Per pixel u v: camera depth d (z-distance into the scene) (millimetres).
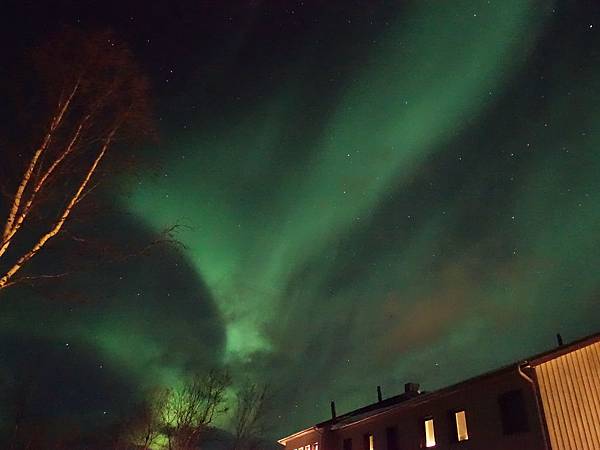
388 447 21719
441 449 18203
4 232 7859
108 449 24625
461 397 17875
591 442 14344
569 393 14844
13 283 8117
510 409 15633
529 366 14867
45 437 25344
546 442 13898
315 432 28750
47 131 8977
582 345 15273
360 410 30625
